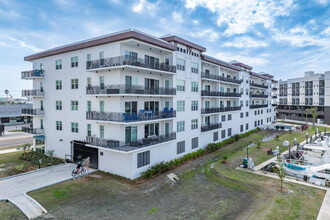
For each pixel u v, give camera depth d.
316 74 70.50
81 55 24.92
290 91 80.44
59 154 28.17
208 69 35.75
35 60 31.30
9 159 27.58
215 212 14.73
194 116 30.58
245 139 43.06
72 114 26.38
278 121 74.88
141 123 23.22
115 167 21.88
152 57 24.97
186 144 29.06
